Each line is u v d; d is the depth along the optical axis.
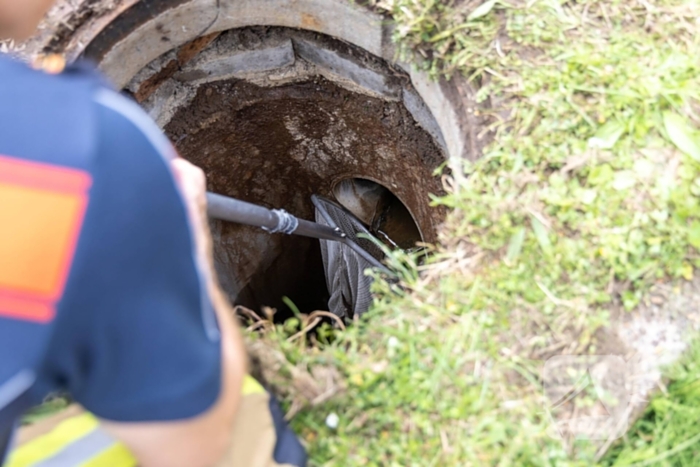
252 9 1.89
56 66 1.02
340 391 1.28
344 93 2.26
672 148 1.44
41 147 0.57
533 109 1.52
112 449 1.05
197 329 0.70
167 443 0.75
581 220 1.39
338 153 2.69
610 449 1.29
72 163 0.57
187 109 2.29
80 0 1.70
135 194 0.59
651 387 1.28
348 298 2.98
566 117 1.50
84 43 1.70
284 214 1.90
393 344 1.34
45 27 1.67
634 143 1.46
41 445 1.06
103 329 0.61
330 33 1.93
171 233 0.63
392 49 1.81
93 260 0.58
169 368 0.66
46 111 0.58
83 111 0.59
